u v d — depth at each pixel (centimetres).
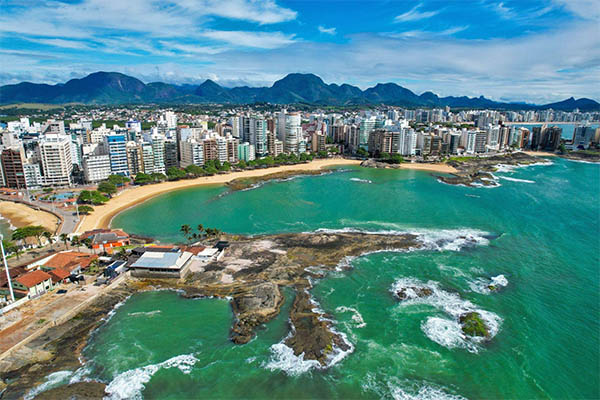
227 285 12550
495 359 9175
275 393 8088
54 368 8712
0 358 8881
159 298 11838
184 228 17038
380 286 12544
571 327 10469
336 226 18800
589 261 14588
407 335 10000
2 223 19288
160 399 7912
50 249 15775
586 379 8619
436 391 8200
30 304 11125
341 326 10350
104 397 7894
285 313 10938
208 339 9800
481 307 11350
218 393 8069
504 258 14825
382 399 7981
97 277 12888
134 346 9506
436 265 14138
